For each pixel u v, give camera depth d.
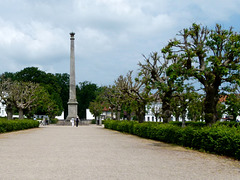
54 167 9.65
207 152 14.08
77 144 17.92
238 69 16.00
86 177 8.12
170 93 24.69
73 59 65.25
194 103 33.91
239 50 16.11
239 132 12.66
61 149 14.96
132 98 31.03
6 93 45.94
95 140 21.38
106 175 8.43
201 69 17.53
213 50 17.97
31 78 80.12
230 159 12.03
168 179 8.02
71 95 65.94
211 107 17.39
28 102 48.12
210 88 17.28
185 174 8.77
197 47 17.94
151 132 22.53
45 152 13.61
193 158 12.21
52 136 25.42
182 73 17.47
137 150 14.97
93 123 78.94
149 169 9.50
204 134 14.55
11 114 43.09
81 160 11.24
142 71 28.00
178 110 37.62
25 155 12.49
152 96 30.25
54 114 79.06
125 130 32.94
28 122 41.53
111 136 26.42
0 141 19.45
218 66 16.28
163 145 17.83
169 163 10.81
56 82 87.31
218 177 8.40
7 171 8.90
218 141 13.38
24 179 7.80
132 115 90.75
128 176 8.34
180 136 17.52
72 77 65.81
